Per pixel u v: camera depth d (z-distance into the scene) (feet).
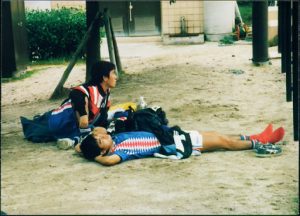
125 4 62.34
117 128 18.85
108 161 17.53
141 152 18.19
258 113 25.36
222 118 24.67
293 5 17.71
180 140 18.38
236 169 16.80
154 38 61.67
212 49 51.39
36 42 52.03
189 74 36.91
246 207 13.69
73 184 16.05
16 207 14.25
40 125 22.07
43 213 13.70
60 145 20.03
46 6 64.64
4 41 42.24
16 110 30.32
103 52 53.42
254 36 39.24
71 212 13.70
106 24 35.53
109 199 14.62
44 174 17.13
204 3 58.18
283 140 20.07
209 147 18.66
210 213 13.35
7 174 17.24
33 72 45.44
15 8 43.21
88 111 19.58
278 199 14.17
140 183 15.83
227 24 58.03
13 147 20.88
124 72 39.17
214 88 31.94
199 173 16.53
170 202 14.21
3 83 41.27
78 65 48.65
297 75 17.07
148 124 18.70
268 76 35.22
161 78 36.04
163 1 58.34
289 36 22.62
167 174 16.56
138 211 13.61
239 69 38.11
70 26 51.85
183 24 58.23
